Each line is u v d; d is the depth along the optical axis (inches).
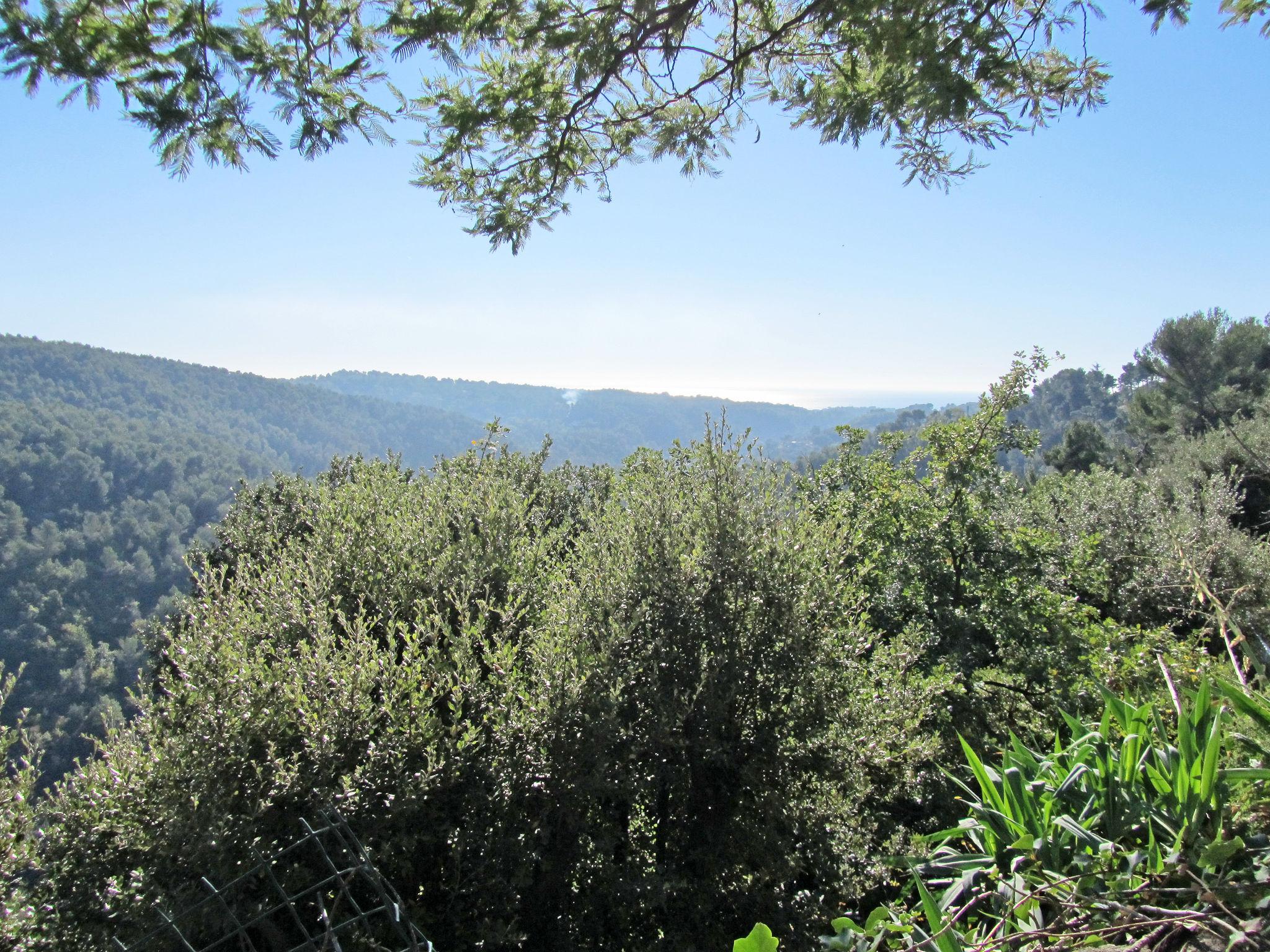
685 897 175.2
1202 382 951.0
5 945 120.3
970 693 265.3
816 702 189.9
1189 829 61.7
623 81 139.3
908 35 102.2
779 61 137.9
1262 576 351.9
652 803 189.0
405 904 143.9
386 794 145.4
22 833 133.4
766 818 180.2
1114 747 76.2
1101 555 431.2
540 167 146.6
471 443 395.9
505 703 162.2
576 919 167.0
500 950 154.3
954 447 303.6
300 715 151.8
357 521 249.4
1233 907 54.1
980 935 61.7
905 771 220.5
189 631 186.5
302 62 110.6
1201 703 70.0
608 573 195.5
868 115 122.3
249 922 72.1
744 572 194.7
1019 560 285.0
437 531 234.5
